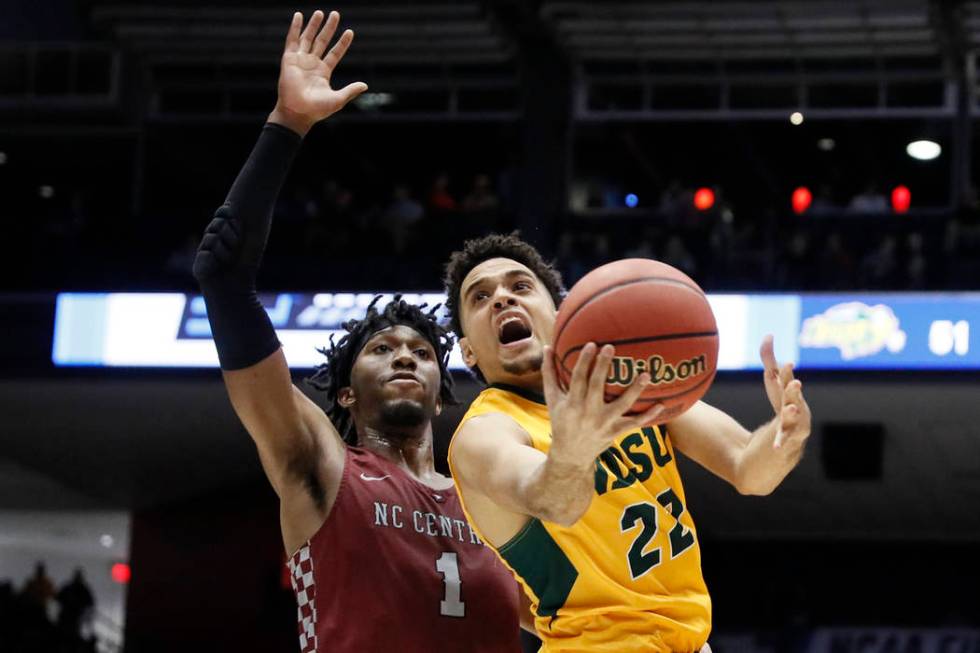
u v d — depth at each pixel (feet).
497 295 18.22
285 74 19.16
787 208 76.02
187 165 85.10
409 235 73.20
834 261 66.54
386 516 20.93
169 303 70.08
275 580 84.94
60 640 82.58
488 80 81.51
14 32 83.15
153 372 69.41
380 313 23.41
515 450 15.97
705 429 18.04
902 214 70.38
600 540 16.76
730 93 80.02
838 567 89.04
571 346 14.55
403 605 20.39
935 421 68.90
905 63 77.82
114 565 119.24
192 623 85.46
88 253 71.46
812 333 65.05
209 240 18.80
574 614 16.74
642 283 14.65
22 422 76.64
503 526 17.03
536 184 79.61
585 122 80.12
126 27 79.71
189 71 83.10
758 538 89.81
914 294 64.49
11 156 85.87
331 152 85.92
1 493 94.48
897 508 82.28
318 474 20.70
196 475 83.51
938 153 79.77
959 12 72.64
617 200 80.89
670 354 14.42
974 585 87.66
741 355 65.31
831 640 74.28
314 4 77.46
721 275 68.39
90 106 81.76
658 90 80.23
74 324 70.38
